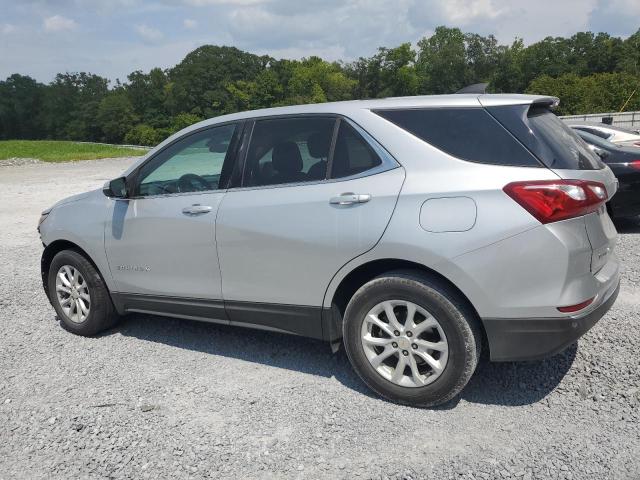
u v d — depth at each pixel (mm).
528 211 3262
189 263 4406
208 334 5027
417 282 3506
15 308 5945
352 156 3816
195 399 3867
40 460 3270
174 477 3059
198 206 4309
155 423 3580
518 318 3346
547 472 2955
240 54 114938
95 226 4883
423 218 3457
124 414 3703
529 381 3906
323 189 3832
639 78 78625
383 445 3260
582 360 4113
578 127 10578
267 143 4172
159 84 117125
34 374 4359
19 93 138625
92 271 4992
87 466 3189
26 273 7281
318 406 3717
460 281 3377
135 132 113750
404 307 3662
